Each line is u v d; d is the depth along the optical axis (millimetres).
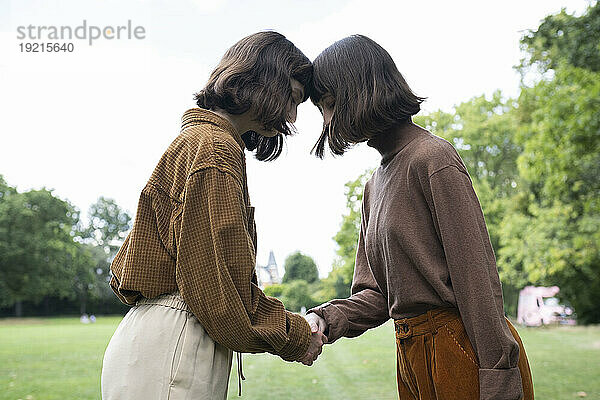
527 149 10180
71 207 50906
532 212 16297
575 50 9094
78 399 5082
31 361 8609
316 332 1595
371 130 1542
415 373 1480
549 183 10859
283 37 1525
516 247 17266
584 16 9023
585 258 15141
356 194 18359
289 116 1508
